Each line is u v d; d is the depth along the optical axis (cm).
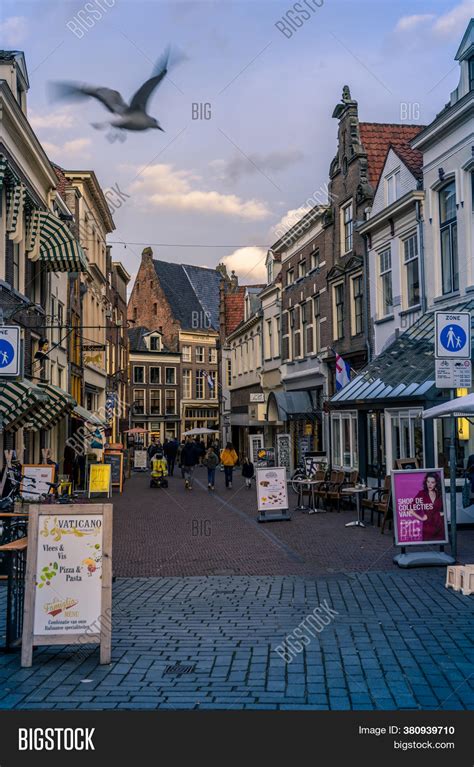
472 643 684
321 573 1060
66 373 2770
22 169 1817
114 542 1418
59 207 2517
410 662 629
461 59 1862
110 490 2509
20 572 717
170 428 6806
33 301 2120
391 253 2284
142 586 991
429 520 1121
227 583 1003
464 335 1141
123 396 5169
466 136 1805
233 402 5141
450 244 1919
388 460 1866
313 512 1888
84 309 3481
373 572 1059
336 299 2853
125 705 542
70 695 561
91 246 3606
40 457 2358
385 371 1903
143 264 7488
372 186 2564
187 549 1324
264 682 585
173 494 2634
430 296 1998
